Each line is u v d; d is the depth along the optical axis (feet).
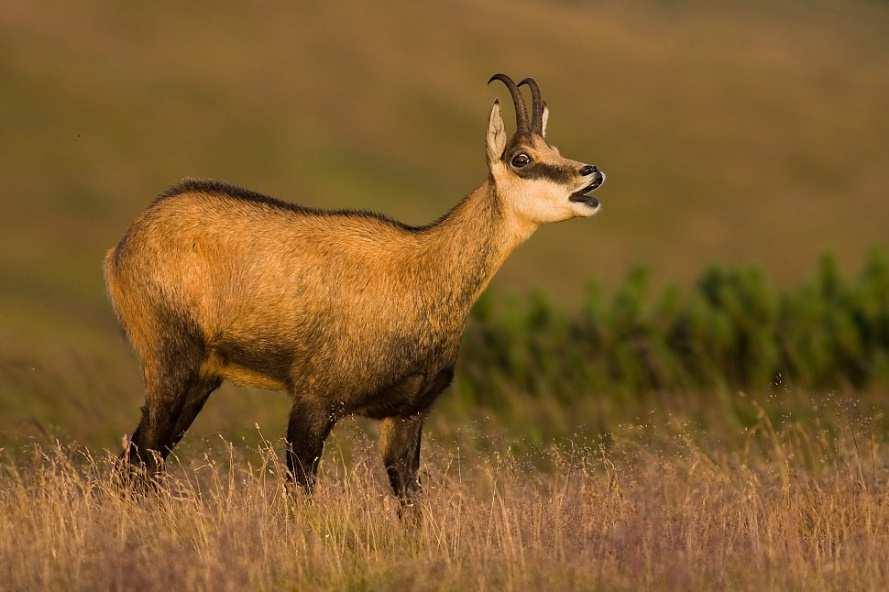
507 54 585.22
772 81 604.49
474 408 117.60
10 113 419.74
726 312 123.03
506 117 406.62
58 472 66.74
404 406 68.28
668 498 62.64
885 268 128.88
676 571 50.88
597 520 58.80
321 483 64.34
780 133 540.52
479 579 50.88
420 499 64.34
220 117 460.55
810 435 81.76
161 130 437.17
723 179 482.69
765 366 119.65
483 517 59.16
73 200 364.58
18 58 462.19
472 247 67.87
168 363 68.49
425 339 67.46
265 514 57.26
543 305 128.88
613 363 119.55
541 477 69.10
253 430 89.81
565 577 50.67
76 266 307.58
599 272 339.77
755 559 53.52
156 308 68.03
